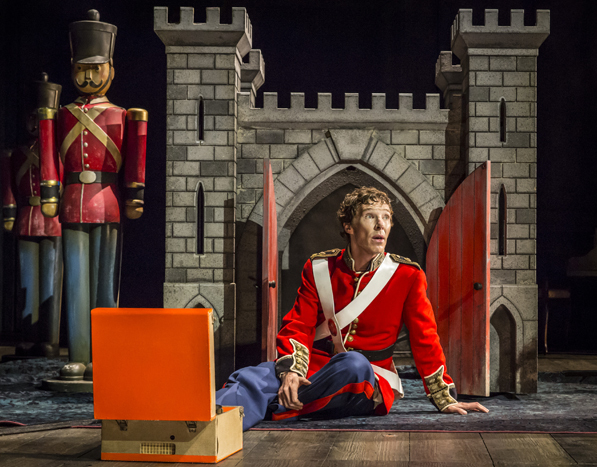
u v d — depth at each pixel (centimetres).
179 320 241
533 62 538
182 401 242
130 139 504
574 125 1091
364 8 1226
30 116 660
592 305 988
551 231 1082
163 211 1159
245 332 568
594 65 1084
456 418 352
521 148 537
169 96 556
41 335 668
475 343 470
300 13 1232
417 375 566
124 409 245
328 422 332
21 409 409
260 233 571
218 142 556
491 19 535
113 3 1176
